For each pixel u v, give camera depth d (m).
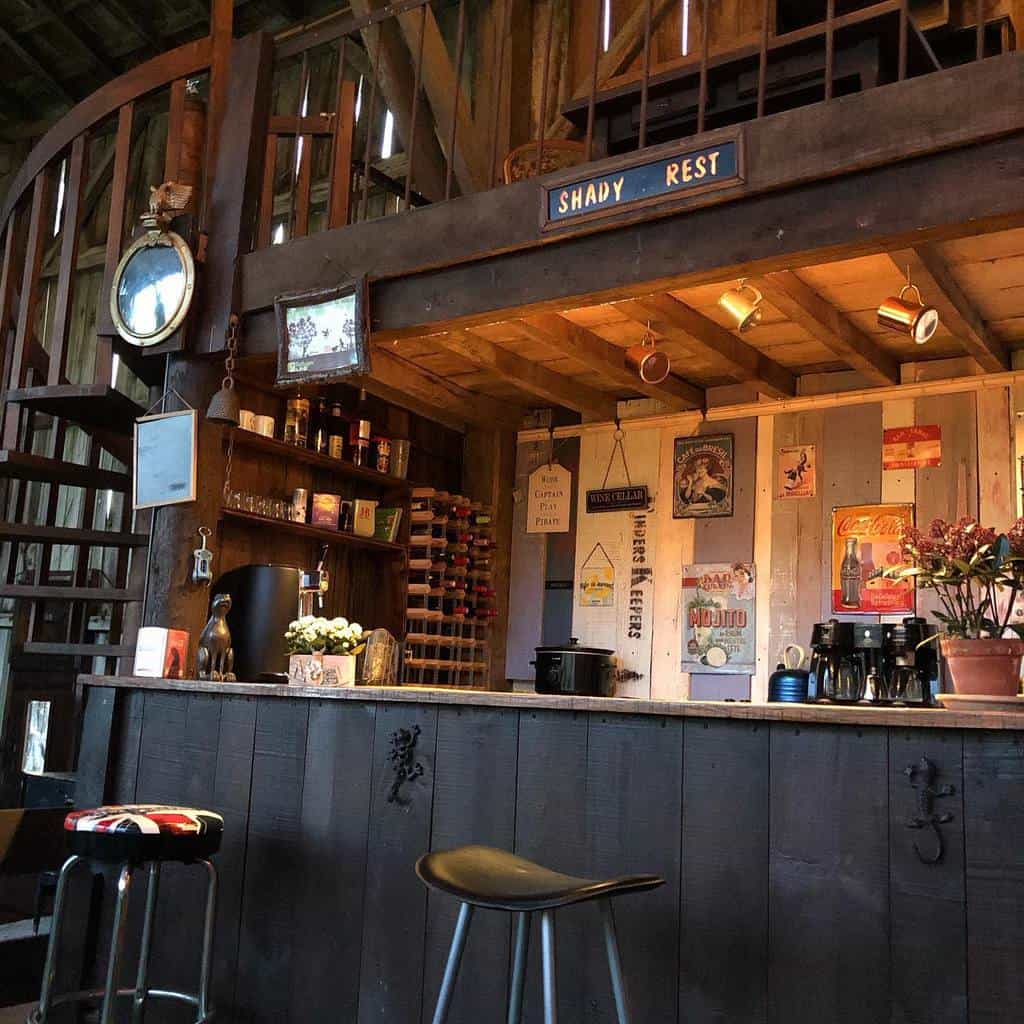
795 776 2.56
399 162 7.35
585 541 5.96
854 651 3.59
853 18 3.79
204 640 4.16
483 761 3.07
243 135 4.82
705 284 3.68
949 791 2.36
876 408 5.21
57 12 8.55
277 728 3.57
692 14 5.67
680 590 5.61
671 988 2.64
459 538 6.04
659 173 3.57
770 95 4.08
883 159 3.18
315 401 5.62
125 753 3.96
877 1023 2.37
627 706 2.77
